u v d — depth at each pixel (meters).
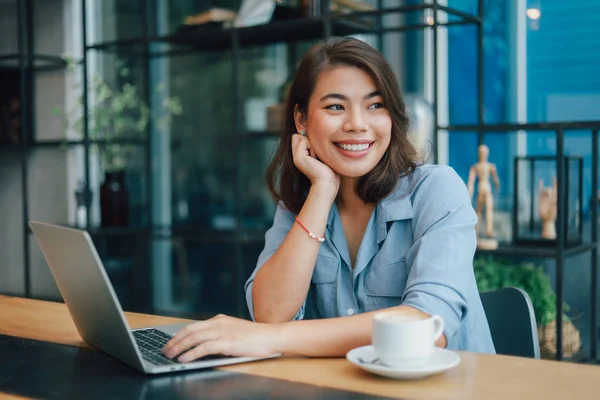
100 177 4.46
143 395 0.98
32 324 1.50
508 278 3.00
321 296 1.57
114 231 4.03
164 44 4.30
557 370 1.06
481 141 3.09
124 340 1.07
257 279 1.46
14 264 4.72
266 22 3.54
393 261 1.50
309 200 1.45
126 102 4.23
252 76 4.15
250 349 1.14
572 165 2.95
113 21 4.46
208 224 4.30
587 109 3.50
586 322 3.23
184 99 4.35
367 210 1.56
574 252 2.91
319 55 1.47
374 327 1.05
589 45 3.48
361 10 3.37
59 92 4.49
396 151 1.49
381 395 0.96
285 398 0.96
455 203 1.43
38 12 4.62
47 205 4.60
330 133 1.44
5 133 4.56
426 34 3.77
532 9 3.59
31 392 1.01
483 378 1.02
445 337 1.22
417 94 3.79
